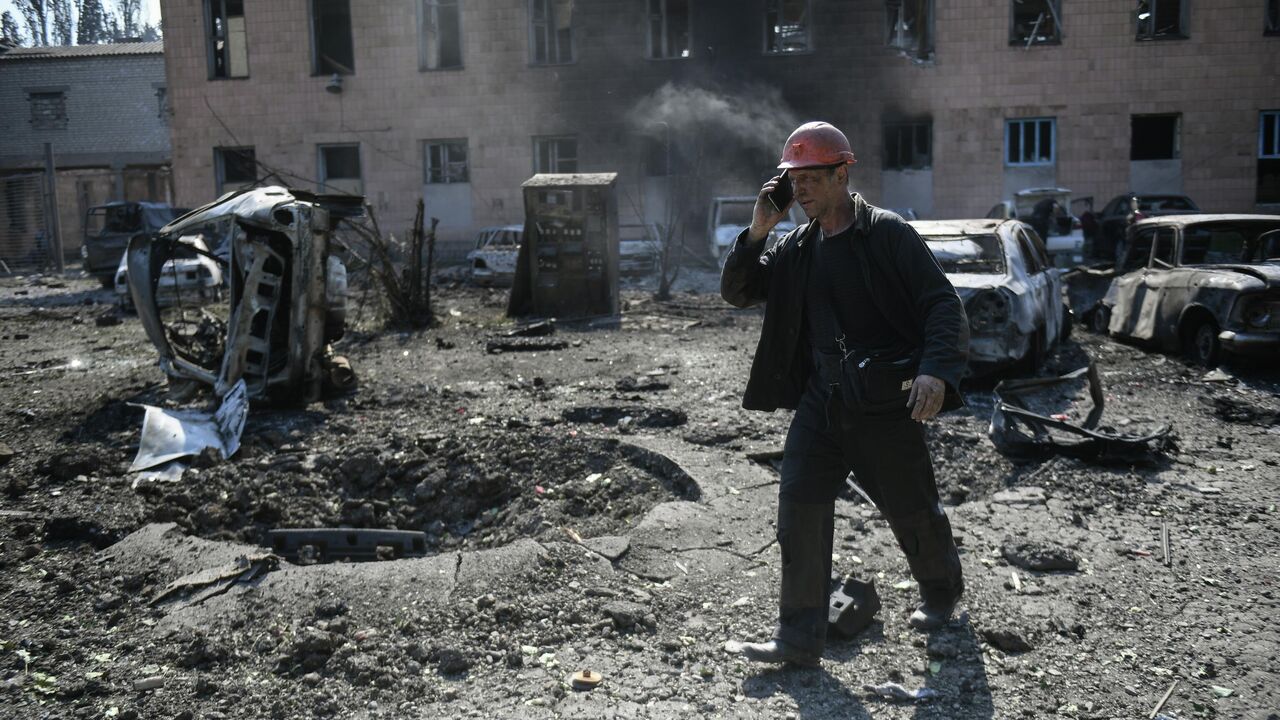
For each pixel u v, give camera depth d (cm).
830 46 2548
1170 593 388
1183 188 2534
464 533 535
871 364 292
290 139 2762
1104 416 709
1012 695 307
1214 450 614
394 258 2298
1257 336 823
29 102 3766
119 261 2158
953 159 2558
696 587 390
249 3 2716
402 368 972
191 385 805
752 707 300
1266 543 445
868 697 306
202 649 341
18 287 2322
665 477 555
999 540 448
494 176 2719
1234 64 2478
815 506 308
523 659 333
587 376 903
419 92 2711
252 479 563
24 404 797
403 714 301
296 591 383
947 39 2520
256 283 747
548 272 1404
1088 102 2514
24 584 411
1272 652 335
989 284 791
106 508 499
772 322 319
